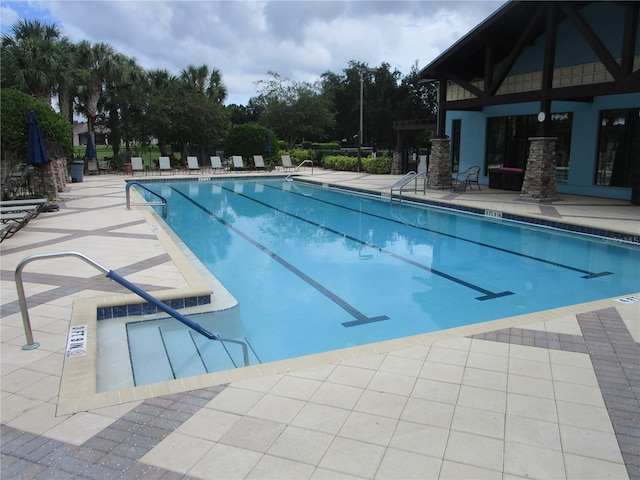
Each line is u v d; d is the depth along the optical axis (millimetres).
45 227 8570
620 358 3381
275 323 5008
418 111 42531
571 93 10781
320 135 37125
